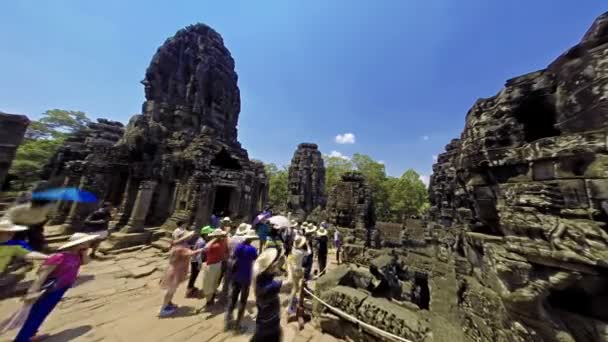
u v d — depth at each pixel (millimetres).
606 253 2096
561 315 2494
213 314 5461
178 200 13492
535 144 2887
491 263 3246
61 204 12336
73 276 4137
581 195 2443
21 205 5172
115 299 6027
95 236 4465
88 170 13055
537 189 2770
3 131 6246
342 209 18812
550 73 3336
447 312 4688
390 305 4629
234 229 14016
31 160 21641
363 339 4348
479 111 3979
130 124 17312
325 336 4773
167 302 5352
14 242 4453
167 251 10367
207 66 20578
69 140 18203
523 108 3479
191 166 13844
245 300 4891
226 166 17109
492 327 3232
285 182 45438
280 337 3480
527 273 2668
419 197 43344
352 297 4832
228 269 5867
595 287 2330
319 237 8938
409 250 16500
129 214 12820
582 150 2465
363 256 12656
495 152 3387
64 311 5223
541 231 2623
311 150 37625
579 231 2309
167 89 19125
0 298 5461
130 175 13469
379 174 42656
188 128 17938
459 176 4762
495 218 3590
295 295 5500
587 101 2721
